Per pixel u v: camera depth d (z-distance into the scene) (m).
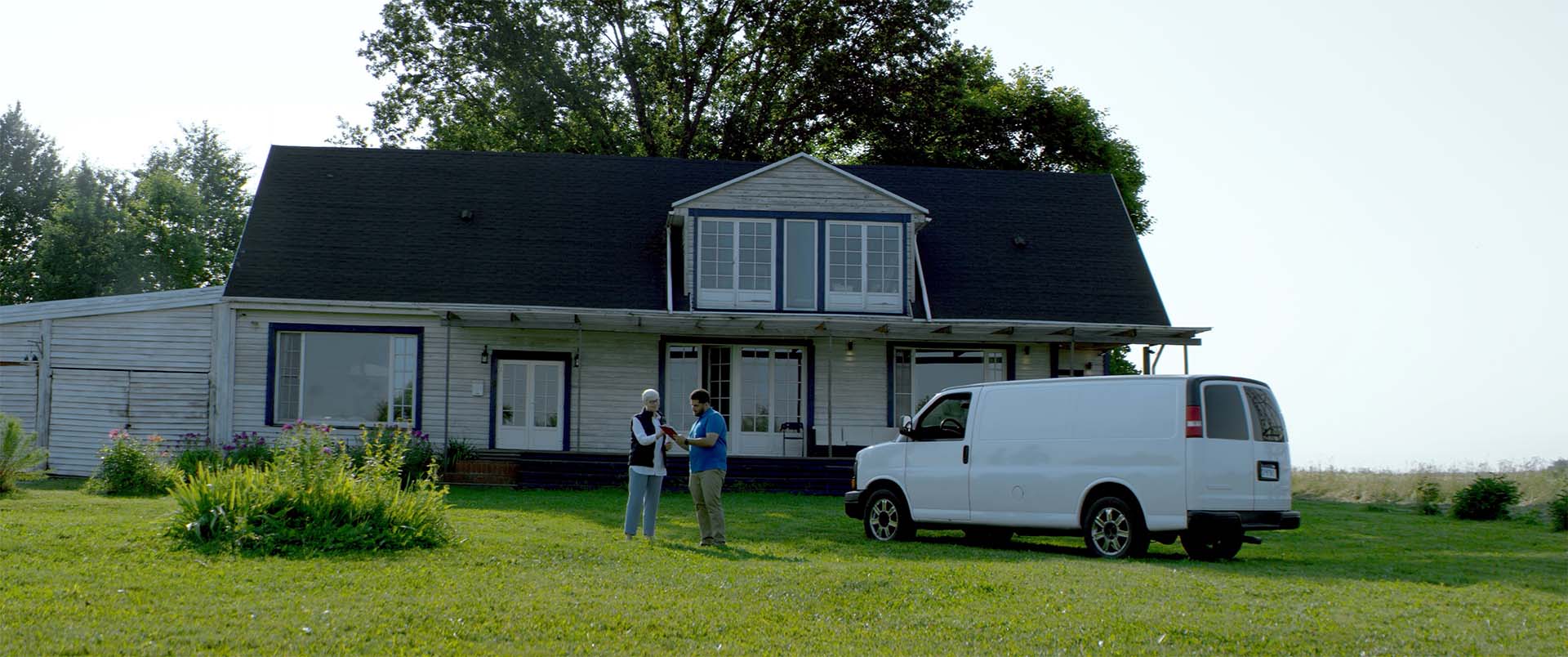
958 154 41.38
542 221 27.92
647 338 26.72
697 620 8.49
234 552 11.37
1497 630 8.52
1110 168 43.06
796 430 26.94
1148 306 27.69
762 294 26.58
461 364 25.97
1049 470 13.88
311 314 25.50
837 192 26.94
